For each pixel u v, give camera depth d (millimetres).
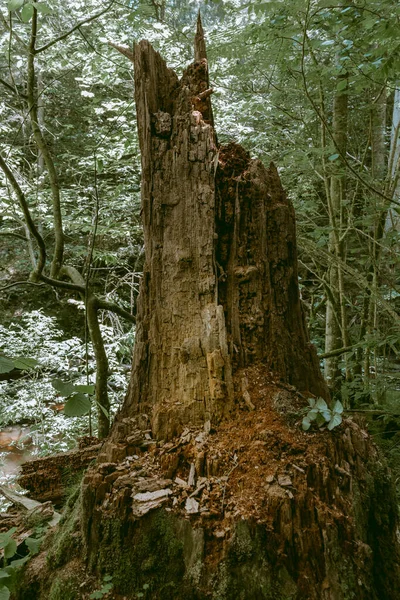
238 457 1788
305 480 1688
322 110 4113
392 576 1786
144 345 2123
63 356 6949
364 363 4883
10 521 2391
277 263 2203
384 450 3309
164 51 5387
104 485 1750
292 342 2188
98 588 1644
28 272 9500
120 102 5266
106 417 3533
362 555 1637
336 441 1870
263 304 2131
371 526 1842
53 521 2303
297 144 4523
